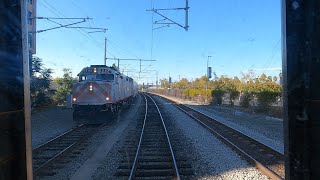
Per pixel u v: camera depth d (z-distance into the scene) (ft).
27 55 7.14
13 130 6.70
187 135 55.98
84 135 54.80
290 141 6.57
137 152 38.58
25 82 6.98
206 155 38.78
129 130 62.69
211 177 29.22
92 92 73.82
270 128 67.51
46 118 81.76
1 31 6.56
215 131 59.57
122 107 103.76
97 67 80.64
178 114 101.60
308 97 6.41
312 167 6.43
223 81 168.25
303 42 6.41
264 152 41.06
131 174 28.78
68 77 121.49
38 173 30.60
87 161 35.88
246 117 92.63
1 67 6.53
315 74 6.39
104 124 72.08
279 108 97.55
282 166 33.65
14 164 6.70
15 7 6.75
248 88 124.06
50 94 113.39
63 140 50.34
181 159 36.32
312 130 6.42
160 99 223.71
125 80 112.37
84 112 74.38
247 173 30.42
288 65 6.46
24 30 6.98
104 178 29.19
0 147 6.34
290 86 6.47
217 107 135.85
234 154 39.32
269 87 106.63
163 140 50.44
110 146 45.24
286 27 6.48
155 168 32.71
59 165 34.09
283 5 6.63
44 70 97.71
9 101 6.63
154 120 82.48
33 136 54.95
